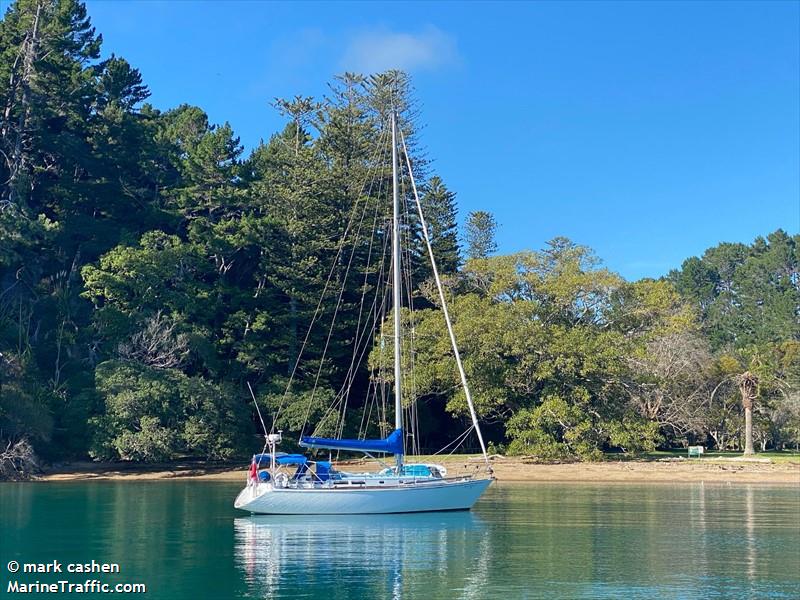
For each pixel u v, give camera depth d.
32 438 49.62
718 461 55.34
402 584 19.33
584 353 55.16
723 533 26.73
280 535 26.38
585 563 21.72
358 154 71.31
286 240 66.25
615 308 63.53
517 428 55.81
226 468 53.84
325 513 29.61
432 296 63.94
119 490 41.75
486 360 55.75
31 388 50.56
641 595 18.11
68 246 65.81
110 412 50.66
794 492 40.53
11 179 60.66
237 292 63.97
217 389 54.91
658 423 59.34
